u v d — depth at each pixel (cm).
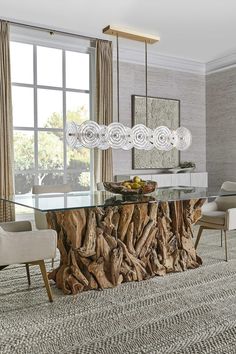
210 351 206
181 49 670
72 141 431
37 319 248
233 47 659
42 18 527
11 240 254
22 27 554
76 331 231
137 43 638
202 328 234
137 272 328
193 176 711
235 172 716
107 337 223
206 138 779
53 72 614
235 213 380
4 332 230
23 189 593
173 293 296
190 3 474
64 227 297
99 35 603
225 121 734
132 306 270
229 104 724
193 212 369
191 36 599
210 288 307
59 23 547
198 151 775
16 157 586
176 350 207
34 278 335
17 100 584
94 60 643
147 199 320
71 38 607
